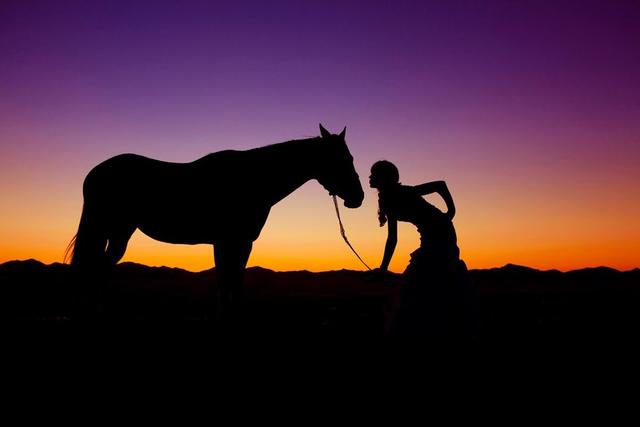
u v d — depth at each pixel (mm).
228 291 5277
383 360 4215
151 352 4438
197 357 4301
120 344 4711
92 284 5137
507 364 4078
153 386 3418
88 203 5250
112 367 3910
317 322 6695
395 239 4020
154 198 5363
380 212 4141
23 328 5215
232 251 5312
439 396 3201
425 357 3729
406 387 3389
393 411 2914
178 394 3244
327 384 3486
